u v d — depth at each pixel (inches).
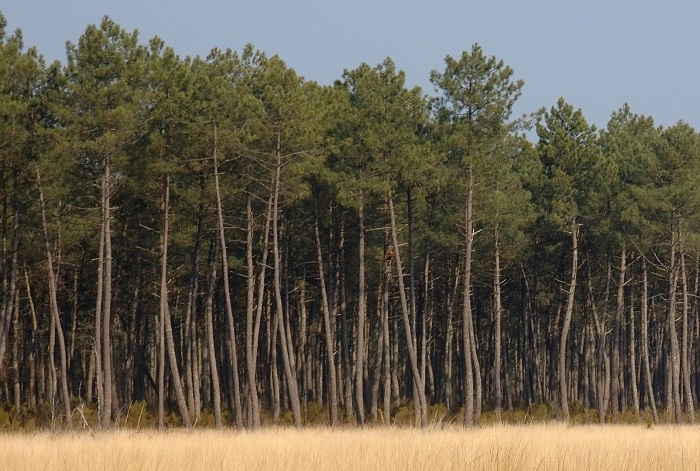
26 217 2105.1
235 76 2183.8
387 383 2389.3
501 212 2456.9
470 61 2199.8
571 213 2516.0
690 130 2573.8
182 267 2476.6
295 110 2054.6
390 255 2487.7
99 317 1918.1
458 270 2819.9
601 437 1362.0
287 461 956.0
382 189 2128.4
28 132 1855.3
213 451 1019.9
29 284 2432.3
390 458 967.6
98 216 2169.0
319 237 2500.0
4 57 1860.2
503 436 1246.9
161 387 2011.6
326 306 2258.9
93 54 1936.5
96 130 1919.3
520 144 2546.8
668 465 941.8
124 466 917.8
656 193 2500.0
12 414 2075.5
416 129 2247.8
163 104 1987.0
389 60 2197.3
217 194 2001.7
